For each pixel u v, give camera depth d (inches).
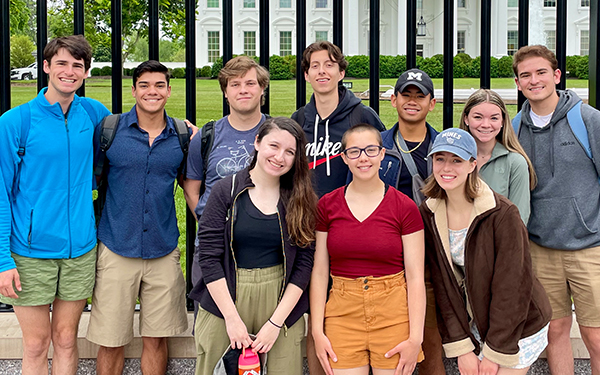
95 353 112.5
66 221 98.6
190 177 106.3
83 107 104.7
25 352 101.3
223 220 89.7
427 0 1386.6
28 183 96.3
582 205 100.0
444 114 116.2
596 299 100.1
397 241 89.4
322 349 91.7
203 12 1412.4
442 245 91.3
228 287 89.2
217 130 105.3
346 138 90.5
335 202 92.4
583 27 1296.8
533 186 100.5
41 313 99.7
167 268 107.2
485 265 88.7
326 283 94.2
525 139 105.4
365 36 1411.2
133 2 561.9
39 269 97.7
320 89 108.4
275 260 90.7
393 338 88.8
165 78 102.5
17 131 94.3
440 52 1405.0
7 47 114.1
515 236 86.4
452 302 91.3
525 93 104.3
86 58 97.7
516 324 86.2
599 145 98.1
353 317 90.1
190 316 119.3
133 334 114.0
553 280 105.0
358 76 822.5
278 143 86.8
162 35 594.6
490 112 96.2
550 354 107.1
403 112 105.7
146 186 102.6
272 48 1451.8
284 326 90.1
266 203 90.4
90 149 102.3
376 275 89.6
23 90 619.5
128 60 756.0
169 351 114.0
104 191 108.3
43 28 112.7
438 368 102.7
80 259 101.6
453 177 87.4
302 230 88.7
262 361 88.1
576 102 101.4
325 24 1427.2
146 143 102.6
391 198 90.7
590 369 111.8
